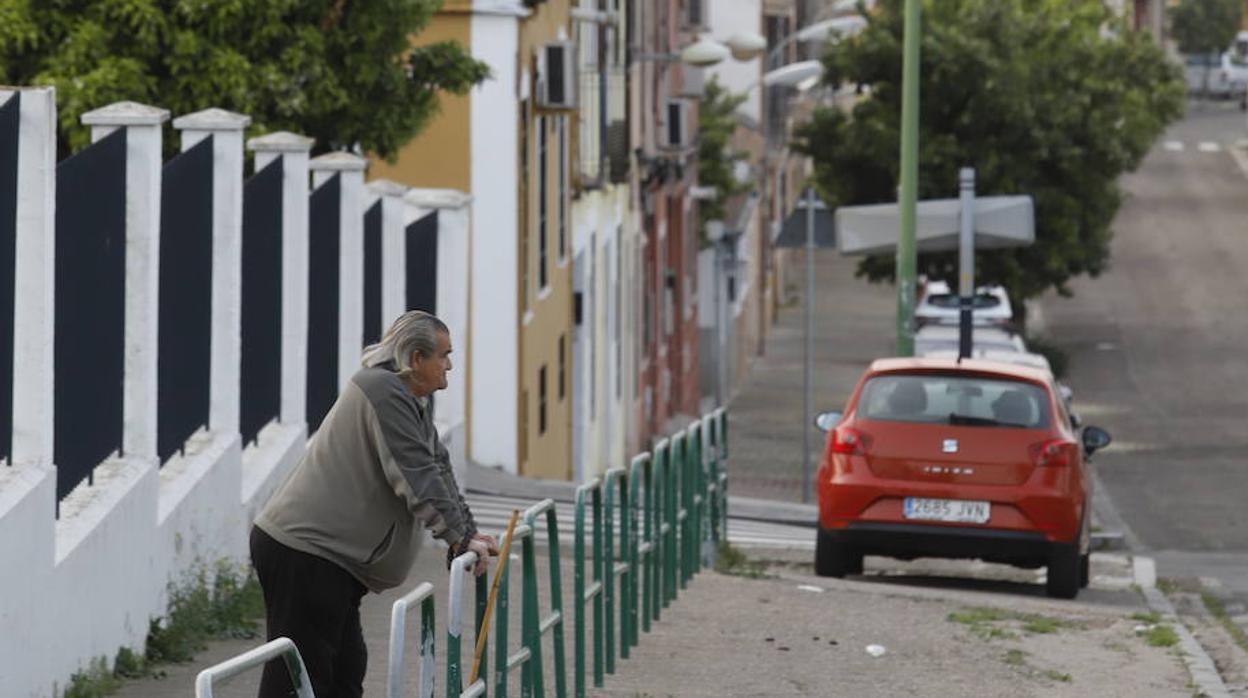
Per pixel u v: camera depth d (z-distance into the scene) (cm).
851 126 6988
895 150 6881
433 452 1194
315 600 1180
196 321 1877
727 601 2234
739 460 5681
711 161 8325
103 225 1580
